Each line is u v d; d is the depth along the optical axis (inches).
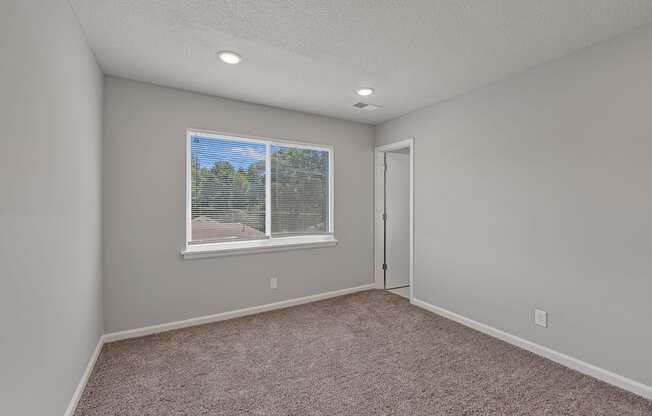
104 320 98.6
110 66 93.3
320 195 147.8
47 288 52.2
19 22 42.5
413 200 138.9
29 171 45.7
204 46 82.0
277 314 126.1
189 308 113.0
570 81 84.3
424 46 81.8
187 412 66.3
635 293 72.1
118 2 63.8
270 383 77.1
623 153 73.9
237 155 125.5
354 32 75.4
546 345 89.8
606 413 65.8
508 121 100.2
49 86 53.2
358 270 158.6
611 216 76.0
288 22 71.3
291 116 136.3
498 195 103.3
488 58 88.1
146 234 105.2
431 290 130.1
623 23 70.2
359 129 157.6
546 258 89.7
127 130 102.1
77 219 69.0
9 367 40.1
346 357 90.4
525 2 63.4
